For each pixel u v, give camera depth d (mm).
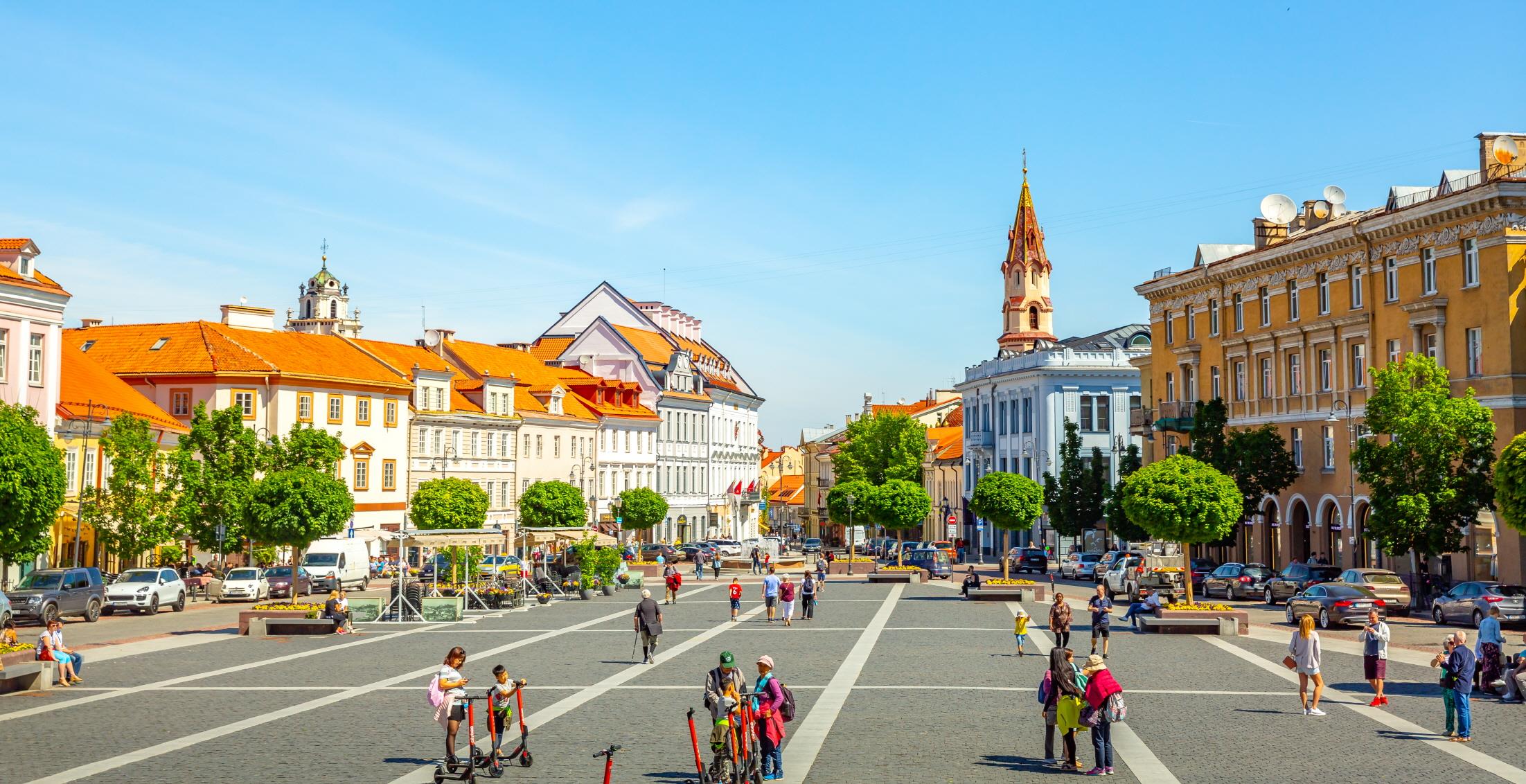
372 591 68250
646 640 34375
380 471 84750
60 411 60031
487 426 93875
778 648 37719
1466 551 51938
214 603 60125
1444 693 22859
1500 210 50875
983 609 53156
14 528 36719
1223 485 42469
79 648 38531
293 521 44375
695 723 24516
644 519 94562
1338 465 61750
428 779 19344
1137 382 106688
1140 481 43094
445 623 47156
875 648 37875
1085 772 19719
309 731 23672
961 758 20844
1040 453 107312
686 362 123375
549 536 63156
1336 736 22875
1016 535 112688
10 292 54188
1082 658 34781
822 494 174875
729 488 131500
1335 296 62781
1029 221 137250
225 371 76938
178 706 26750
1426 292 55844
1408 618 46469
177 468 62062
